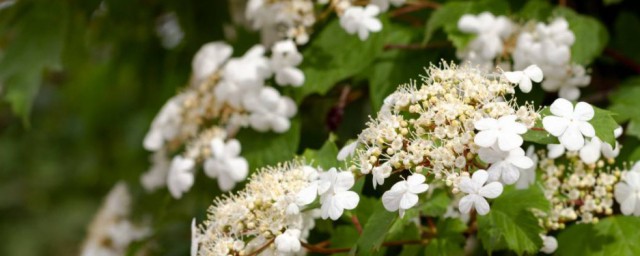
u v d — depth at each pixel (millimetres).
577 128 702
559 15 845
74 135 1641
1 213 1986
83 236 1934
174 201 977
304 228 779
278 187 744
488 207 695
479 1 853
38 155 1689
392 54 870
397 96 733
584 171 770
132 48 1062
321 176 746
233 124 877
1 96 1012
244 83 865
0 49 1055
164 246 1004
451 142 705
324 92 864
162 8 1032
